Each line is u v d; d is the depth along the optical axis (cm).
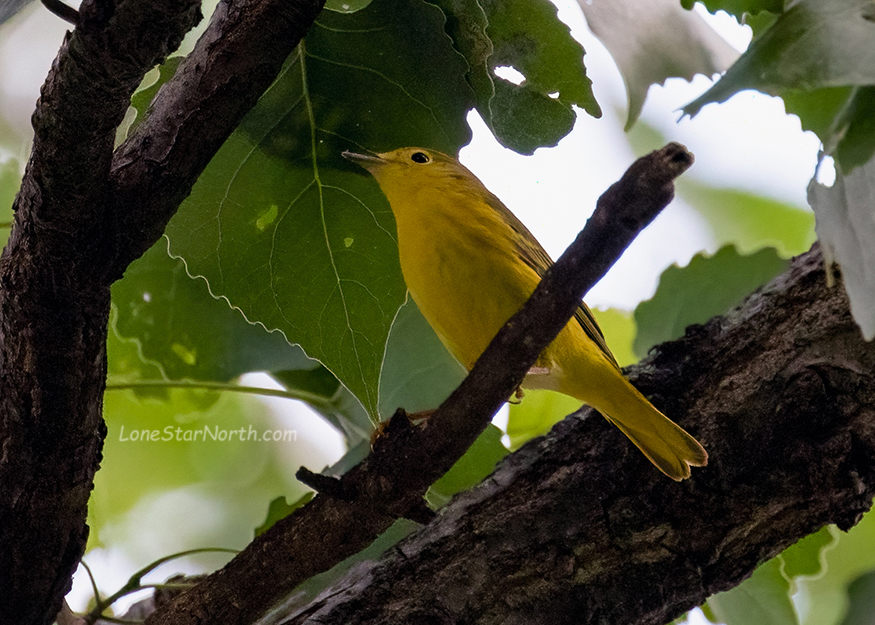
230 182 575
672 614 560
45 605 534
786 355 556
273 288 584
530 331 434
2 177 768
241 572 514
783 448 541
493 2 579
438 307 667
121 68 391
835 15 420
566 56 594
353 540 501
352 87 570
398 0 544
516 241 685
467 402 455
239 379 773
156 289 738
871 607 914
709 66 646
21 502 492
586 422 599
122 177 457
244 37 464
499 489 578
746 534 548
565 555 552
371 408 577
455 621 548
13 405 471
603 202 401
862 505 534
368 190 587
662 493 553
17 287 452
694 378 577
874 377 536
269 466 967
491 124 616
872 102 454
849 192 480
